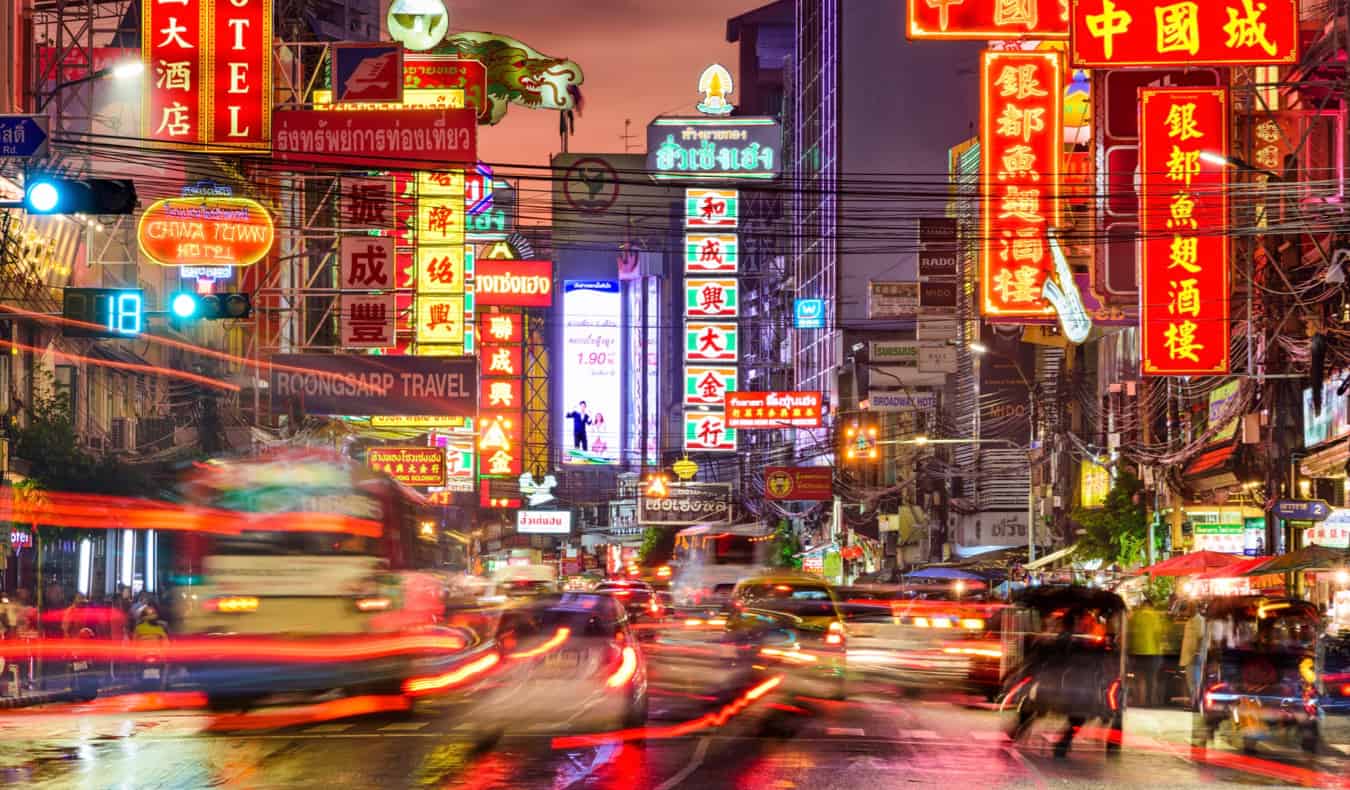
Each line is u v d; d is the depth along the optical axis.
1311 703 20.84
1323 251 38.50
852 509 112.38
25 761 18.61
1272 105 44.94
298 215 53.94
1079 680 20.55
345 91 46.19
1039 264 39.03
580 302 138.50
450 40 74.38
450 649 30.22
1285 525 43.50
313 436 59.59
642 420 184.50
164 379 56.75
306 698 25.28
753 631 29.81
